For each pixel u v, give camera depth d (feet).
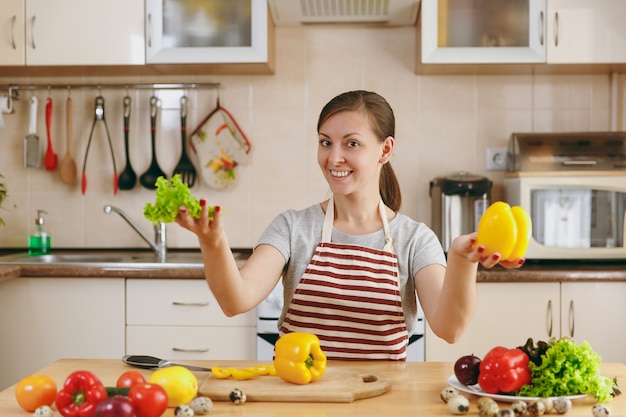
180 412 3.51
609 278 8.85
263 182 11.00
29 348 9.09
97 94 11.07
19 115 11.12
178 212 3.77
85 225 11.11
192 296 9.04
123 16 9.93
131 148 11.08
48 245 10.77
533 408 3.58
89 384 3.43
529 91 10.87
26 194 11.12
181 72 10.75
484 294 8.91
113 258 10.27
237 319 9.02
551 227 9.57
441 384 4.23
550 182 9.53
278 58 10.95
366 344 5.13
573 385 3.79
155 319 9.06
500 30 9.79
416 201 10.94
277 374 4.13
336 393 3.85
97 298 9.07
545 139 9.98
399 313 5.14
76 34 9.95
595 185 9.46
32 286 9.07
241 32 9.92
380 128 5.04
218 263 4.26
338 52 10.91
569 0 9.72
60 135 11.14
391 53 10.89
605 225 9.57
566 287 8.90
